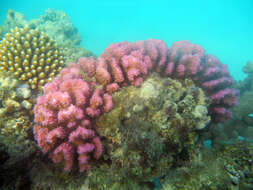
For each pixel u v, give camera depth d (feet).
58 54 12.71
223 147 9.05
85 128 6.93
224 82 11.59
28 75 10.21
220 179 7.44
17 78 10.27
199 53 13.25
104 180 7.12
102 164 7.43
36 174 8.07
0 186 7.56
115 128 7.55
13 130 8.56
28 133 8.86
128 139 7.30
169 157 7.87
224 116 11.94
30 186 7.98
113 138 7.50
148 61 10.00
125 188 6.89
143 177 7.18
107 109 7.93
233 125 18.66
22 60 10.66
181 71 10.62
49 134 6.69
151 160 7.12
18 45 10.78
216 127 14.75
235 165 7.74
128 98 8.43
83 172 7.63
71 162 6.66
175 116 8.51
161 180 7.93
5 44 11.12
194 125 9.00
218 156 8.46
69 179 7.63
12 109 8.98
